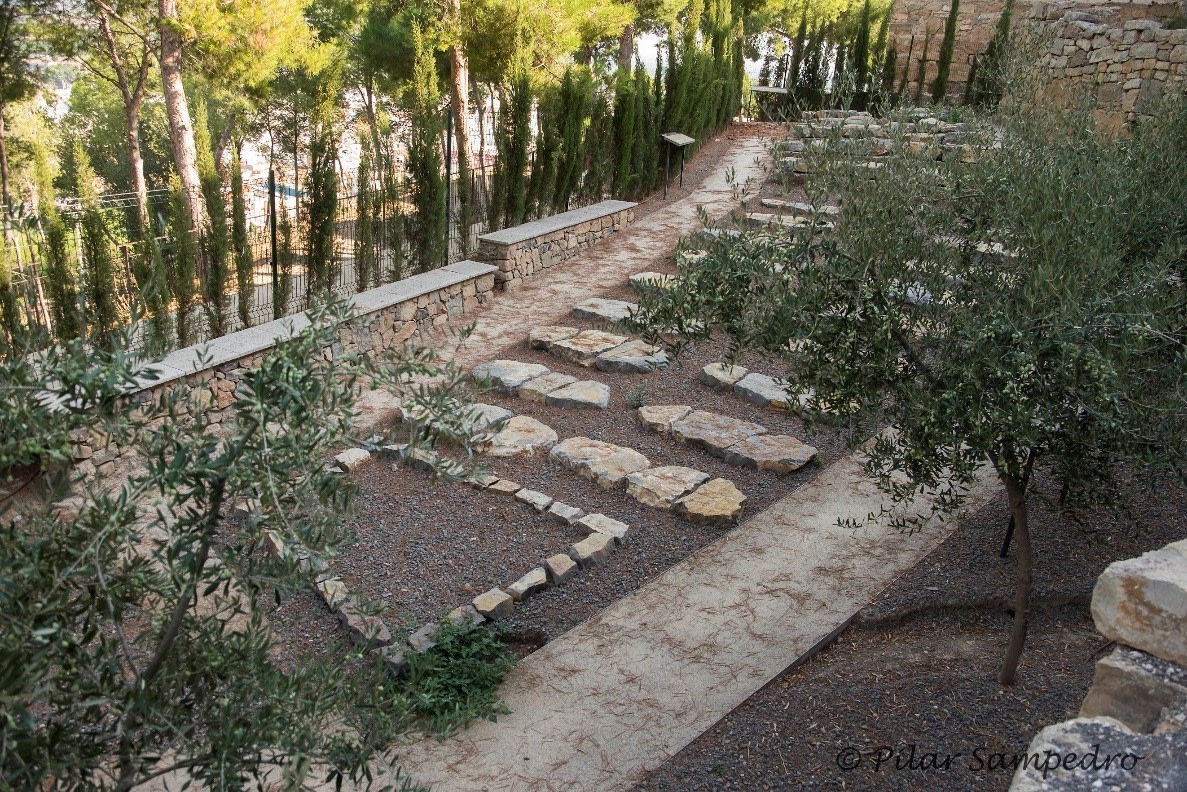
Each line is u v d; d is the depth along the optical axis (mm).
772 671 5695
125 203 14555
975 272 4602
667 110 17375
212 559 5805
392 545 7059
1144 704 3043
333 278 11312
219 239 9859
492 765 4941
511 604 6402
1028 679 5164
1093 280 4273
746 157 19188
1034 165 5012
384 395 9438
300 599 6355
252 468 2662
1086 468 4582
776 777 4625
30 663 2244
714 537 7301
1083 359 3984
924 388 4535
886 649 5832
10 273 8047
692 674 5695
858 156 4945
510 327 11500
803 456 8312
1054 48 17719
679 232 14883
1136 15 17172
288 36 15125
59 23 16328
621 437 8898
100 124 23312
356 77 23469
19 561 2434
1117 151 6031
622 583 6758
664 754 5004
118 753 2693
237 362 8758
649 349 10641
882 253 4484
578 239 14039
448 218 13016
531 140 14422
